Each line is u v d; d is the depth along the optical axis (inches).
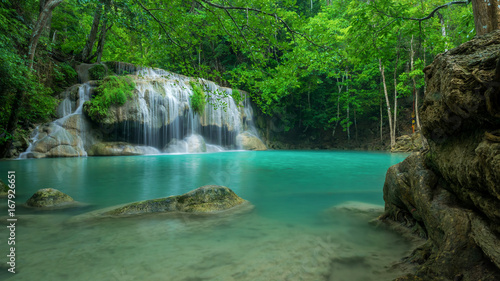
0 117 467.8
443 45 341.4
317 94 1149.7
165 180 283.3
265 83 242.4
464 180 77.1
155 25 233.9
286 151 879.1
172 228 121.8
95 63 733.3
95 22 746.2
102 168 381.4
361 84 1075.9
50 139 541.3
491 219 67.4
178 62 243.3
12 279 74.7
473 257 67.8
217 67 1033.5
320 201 185.8
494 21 126.5
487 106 62.9
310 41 210.5
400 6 266.7
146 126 666.8
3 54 354.9
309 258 89.5
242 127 945.5
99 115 593.6
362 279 75.3
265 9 195.0
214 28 213.5
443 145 93.0
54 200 173.5
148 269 81.1
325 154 727.7
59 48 776.9
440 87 83.5
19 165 403.2
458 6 607.2
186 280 74.7
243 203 171.6
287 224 129.1
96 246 100.0
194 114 784.3
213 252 94.5
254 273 78.6
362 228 122.4
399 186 120.5
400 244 102.8
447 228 78.7
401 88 750.5
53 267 82.3
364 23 280.4
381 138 952.3
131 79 661.9
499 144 58.9
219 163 470.3
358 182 276.7
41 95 502.3
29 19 580.1
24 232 115.0
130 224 127.4
